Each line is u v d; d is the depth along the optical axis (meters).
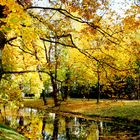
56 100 48.00
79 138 20.48
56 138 20.06
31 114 37.53
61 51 33.34
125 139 20.30
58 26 12.33
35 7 9.98
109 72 11.73
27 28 8.91
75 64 34.78
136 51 11.34
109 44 11.29
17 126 24.50
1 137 12.52
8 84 20.70
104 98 60.00
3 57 17.98
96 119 32.53
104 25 11.08
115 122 29.64
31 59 17.23
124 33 11.00
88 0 10.84
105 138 20.66
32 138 19.33
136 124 27.52
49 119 32.38
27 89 29.89
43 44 23.91
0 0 7.47
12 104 19.56
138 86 48.25
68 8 11.33
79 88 62.50
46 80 48.44
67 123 29.00
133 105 35.28
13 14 7.50
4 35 9.74
